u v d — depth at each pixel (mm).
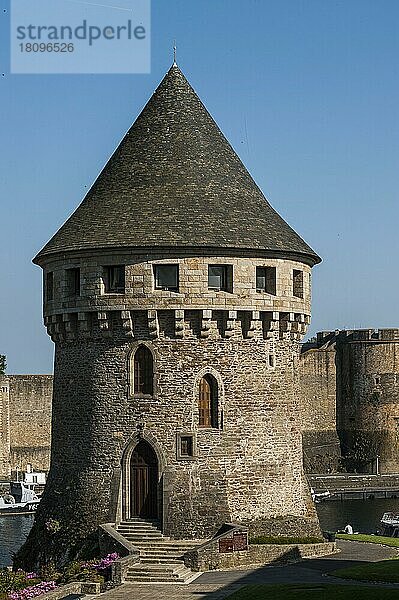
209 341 51812
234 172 55688
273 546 50281
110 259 51656
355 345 137500
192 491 51062
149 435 51344
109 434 51969
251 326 52375
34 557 53688
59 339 54344
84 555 50688
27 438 114188
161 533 50406
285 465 53688
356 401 137250
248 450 52344
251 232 52656
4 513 96062
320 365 138750
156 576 46094
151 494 51406
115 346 52125
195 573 47531
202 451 51406
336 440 137750
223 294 51531
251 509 52125
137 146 55375
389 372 136000
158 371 51406
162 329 51469
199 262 51281
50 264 54469
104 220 52719
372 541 57938
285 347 54344
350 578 45188
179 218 52062
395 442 135500
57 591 43406
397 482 122000
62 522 52562
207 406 51969
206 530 50781
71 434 53438
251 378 52594
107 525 50781
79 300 52438
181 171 54219
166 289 51438
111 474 51656
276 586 42781
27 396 114500
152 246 50844
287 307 53406
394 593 39656
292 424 54406
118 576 45719
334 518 91875
